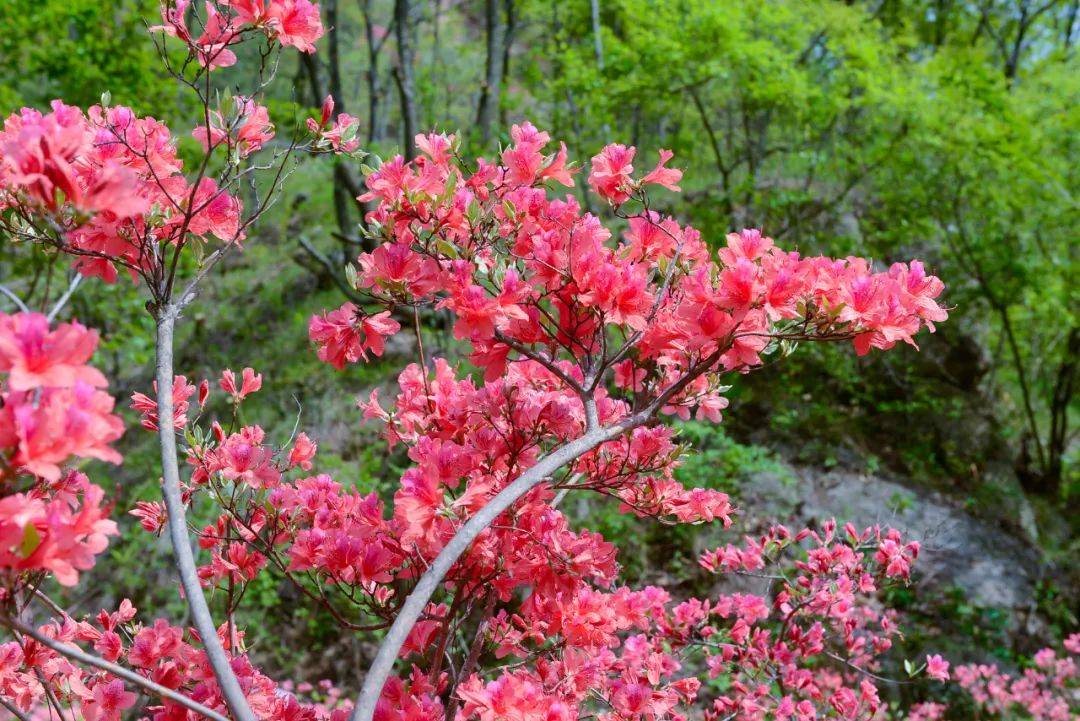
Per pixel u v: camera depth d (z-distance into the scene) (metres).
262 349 8.55
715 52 7.30
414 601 1.31
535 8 10.52
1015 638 5.99
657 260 1.89
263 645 5.67
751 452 6.62
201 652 1.79
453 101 12.03
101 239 1.63
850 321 1.52
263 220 10.69
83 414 1.02
